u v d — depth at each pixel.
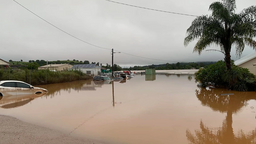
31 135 4.68
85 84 21.94
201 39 13.85
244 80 13.51
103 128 5.37
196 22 13.89
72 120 6.22
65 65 48.25
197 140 4.46
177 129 5.26
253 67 18.20
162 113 7.12
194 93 12.70
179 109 7.82
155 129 5.27
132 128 5.37
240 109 7.75
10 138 4.41
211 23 13.44
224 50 13.55
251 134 4.86
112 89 15.88
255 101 9.53
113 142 4.34
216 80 14.95
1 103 9.22
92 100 10.14
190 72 65.38
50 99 10.50
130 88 16.64
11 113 7.17
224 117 6.51
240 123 5.80
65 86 19.17
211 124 5.72
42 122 6.00
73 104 9.00
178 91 13.93
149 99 10.39
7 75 16.44
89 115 6.88
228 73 13.48
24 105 8.75
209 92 13.01
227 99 10.16
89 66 45.31
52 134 4.83
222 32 12.88
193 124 5.72
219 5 12.63
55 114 7.03
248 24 11.63
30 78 18.45
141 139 4.54
